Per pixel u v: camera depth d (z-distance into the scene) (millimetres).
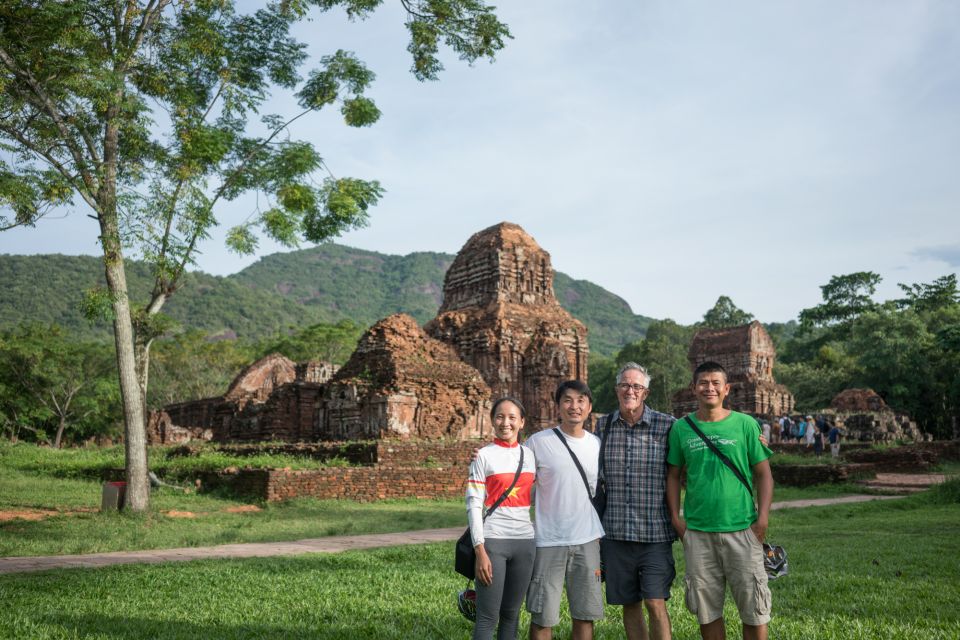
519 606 5035
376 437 28328
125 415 16344
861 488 24641
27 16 14055
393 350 29938
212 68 17391
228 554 11109
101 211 15609
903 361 56531
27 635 5609
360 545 12398
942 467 30141
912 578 8469
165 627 6098
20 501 19672
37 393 58688
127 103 14547
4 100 14523
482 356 37281
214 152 16203
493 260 39844
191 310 173375
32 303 143000
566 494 5133
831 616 6562
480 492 5027
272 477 20031
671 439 5164
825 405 63625
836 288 84750
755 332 57469
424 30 17453
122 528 14266
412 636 5844
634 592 5102
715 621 4941
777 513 17281
